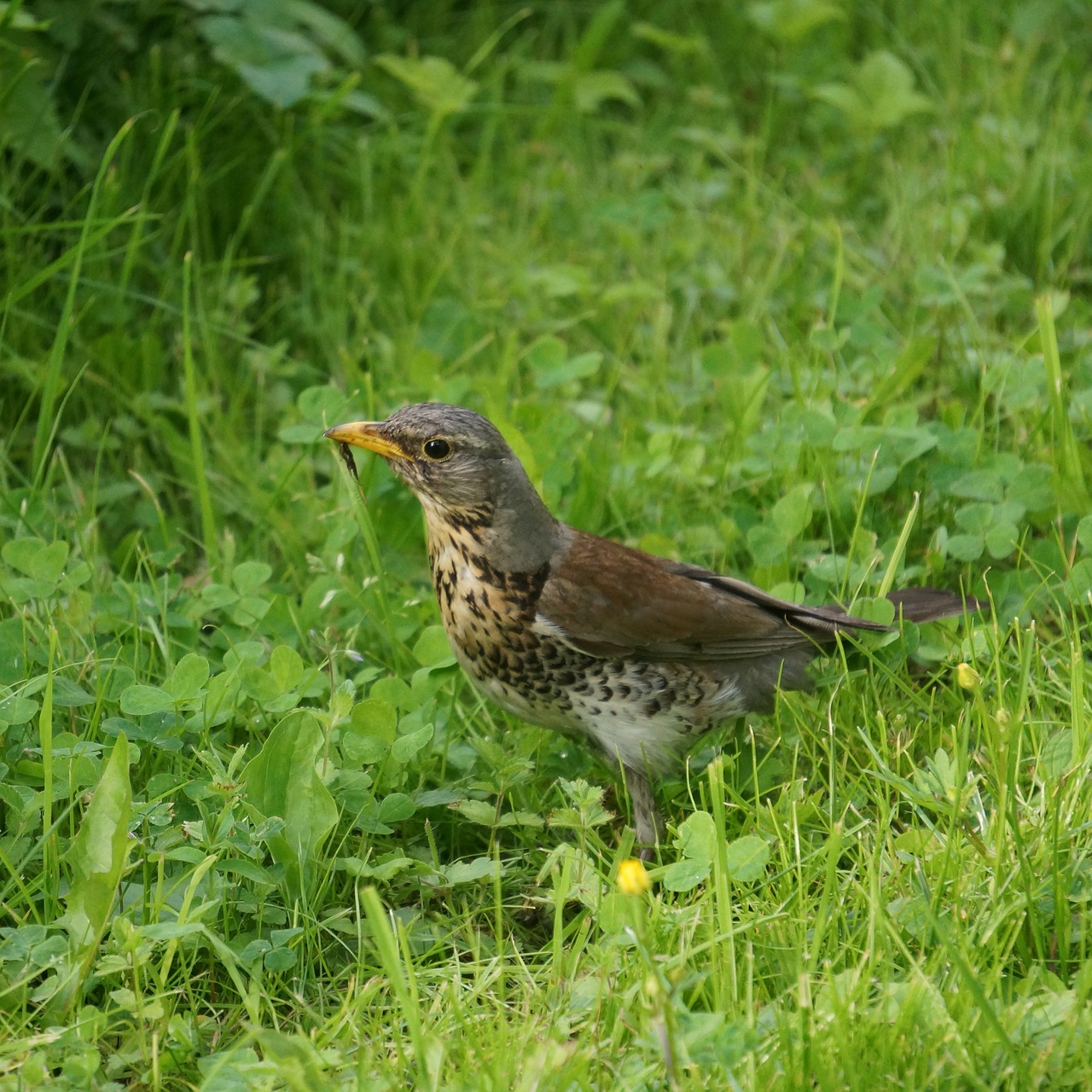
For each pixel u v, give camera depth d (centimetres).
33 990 672
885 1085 605
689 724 877
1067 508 989
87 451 1149
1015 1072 600
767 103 1589
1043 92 1505
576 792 772
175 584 959
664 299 1289
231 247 1255
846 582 948
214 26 1270
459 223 1384
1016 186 1371
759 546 970
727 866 696
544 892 795
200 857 712
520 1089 598
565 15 1659
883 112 1448
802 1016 597
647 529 1068
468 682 955
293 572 1026
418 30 1605
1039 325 1067
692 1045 598
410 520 1059
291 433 1052
